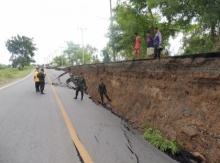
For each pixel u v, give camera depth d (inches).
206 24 443.5
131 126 384.8
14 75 1632.6
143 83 454.3
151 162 237.8
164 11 571.2
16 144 270.1
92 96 733.3
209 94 267.1
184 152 262.7
